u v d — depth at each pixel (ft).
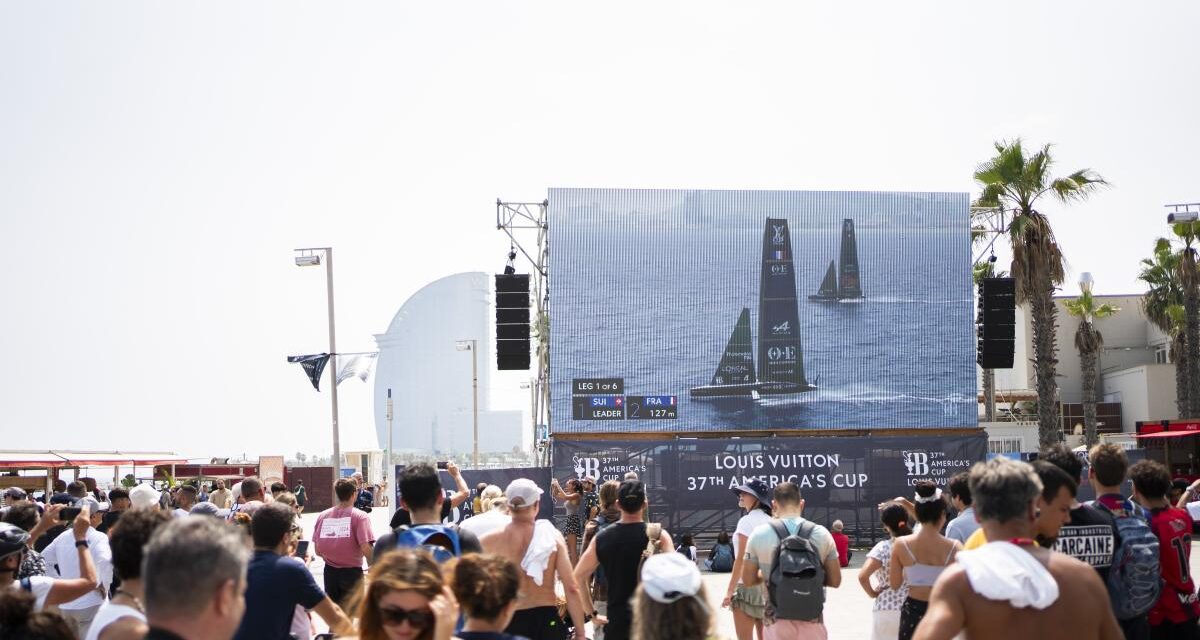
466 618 14.07
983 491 12.75
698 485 73.92
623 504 24.40
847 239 88.28
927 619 12.32
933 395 87.66
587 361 84.79
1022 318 170.71
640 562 24.11
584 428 84.07
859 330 87.61
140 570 15.29
